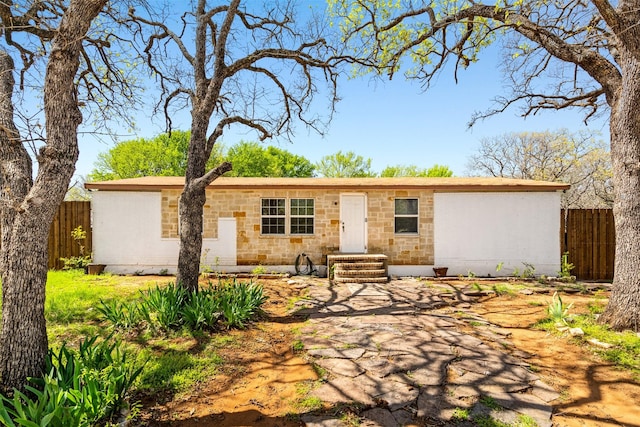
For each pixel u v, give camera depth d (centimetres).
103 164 2902
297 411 364
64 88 376
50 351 388
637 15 525
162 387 411
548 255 1173
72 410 296
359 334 595
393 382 422
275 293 917
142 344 535
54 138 371
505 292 920
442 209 1205
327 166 3816
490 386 411
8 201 351
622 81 601
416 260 1212
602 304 750
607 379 431
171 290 664
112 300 736
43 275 370
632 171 586
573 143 2270
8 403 331
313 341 566
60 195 375
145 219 1182
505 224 1188
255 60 783
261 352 525
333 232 1231
